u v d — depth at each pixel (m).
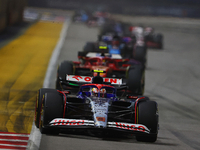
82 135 27.06
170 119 38.31
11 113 34.03
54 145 23.70
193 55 110.88
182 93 56.56
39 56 82.00
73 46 106.25
